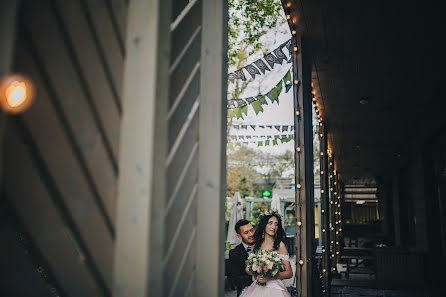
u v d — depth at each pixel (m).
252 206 16.61
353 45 4.04
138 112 1.13
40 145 1.04
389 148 9.33
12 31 0.93
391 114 6.45
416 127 7.18
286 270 3.24
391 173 13.13
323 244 6.79
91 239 1.10
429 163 7.82
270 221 3.32
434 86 5.05
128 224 1.09
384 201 15.13
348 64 4.52
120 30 1.20
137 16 1.19
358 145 9.15
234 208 8.16
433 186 7.70
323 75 4.90
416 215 8.41
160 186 1.15
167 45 1.23
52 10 1.07
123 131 1.14
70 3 1.11
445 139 6.66
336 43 4.02
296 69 3.94
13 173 1.03
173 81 1.33
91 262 1.11
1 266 1.16
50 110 1.06
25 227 1.06
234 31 8.77
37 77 1.04
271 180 23.25
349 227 16.45
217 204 1.40
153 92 1.12
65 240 1.13
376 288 6.78
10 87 0.90
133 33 1.18
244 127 6.60
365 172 13.60
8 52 0.92
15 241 1.22
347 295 6.41
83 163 1.11
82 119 1.11
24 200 1.05
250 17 8.34
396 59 4.32
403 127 7.27
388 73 4.72
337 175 13.05
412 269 7.53
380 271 7.68
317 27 3.75
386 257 7.74
